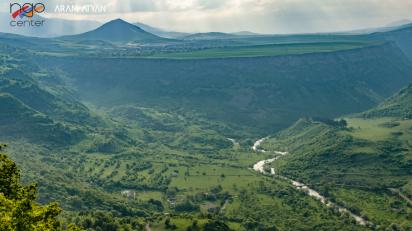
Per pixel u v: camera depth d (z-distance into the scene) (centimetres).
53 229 11131
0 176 12031
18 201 11081
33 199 12094
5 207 10856
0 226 10306
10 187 12112
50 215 11469
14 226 10469
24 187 12238
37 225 10681
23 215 10781
